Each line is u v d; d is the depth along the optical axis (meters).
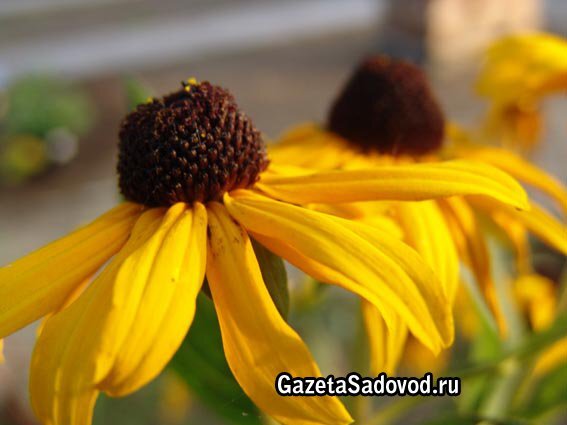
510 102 0.14
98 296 0.07
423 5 0.44
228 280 0.08
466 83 0.45
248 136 0.09
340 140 0.13
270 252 0.08
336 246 0.08
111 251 0.09
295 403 0.07
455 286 0.10
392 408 0.11
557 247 0.10
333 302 0.18
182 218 0.08
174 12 0.81
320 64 0.61
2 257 0.37
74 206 0.42
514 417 0.12
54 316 0.07
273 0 0.84
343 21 0.73
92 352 0.07
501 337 0.11
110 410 0.18
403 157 0.13
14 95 0.50
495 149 0.12
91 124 0.52
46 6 0.83
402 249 0.08
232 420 0.10
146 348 0.07
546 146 0.31
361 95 0.13
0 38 0.72
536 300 0.14
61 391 0.07
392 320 0.07
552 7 0.62
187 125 0.09
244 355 0.07
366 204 0.09
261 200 0.09
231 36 0.71
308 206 0.09
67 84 0.58
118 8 0.83
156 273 0.07
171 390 0.19
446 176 0.08
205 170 0.09
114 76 0.61
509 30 0.47
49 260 0.08
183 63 0.64
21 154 0.45
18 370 0.26
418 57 0.45
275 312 0.07
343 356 0.18
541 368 0.12
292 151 0.13
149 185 0.09
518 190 0.08
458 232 0.10
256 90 0.56
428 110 0.13
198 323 0.10
